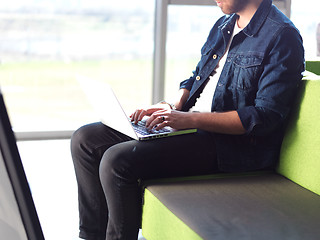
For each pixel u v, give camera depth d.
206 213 1.37
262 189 1.59
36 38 3.61
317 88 1.61
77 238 2.15
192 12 3.83
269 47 1.69
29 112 3.70
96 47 3.76
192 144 1.73
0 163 0.52
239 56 1.78
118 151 1.66
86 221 1.95
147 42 3.86
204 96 1.95
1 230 0.56
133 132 1.68
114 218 1.69
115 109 1.69
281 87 1.64
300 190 1.59
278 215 1.37
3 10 3.50
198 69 2.11
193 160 1.72
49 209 2.46
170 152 1.69
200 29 3.88
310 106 1.62
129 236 1.70
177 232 1.37
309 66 1.97
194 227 1.28
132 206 1.67
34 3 3.55
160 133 1.74
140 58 3.88
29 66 3.64
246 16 1.82
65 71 3.73
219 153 1.74
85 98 3.80
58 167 3.09
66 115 3.79
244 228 1.28
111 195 1.67
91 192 1.92
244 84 1.75
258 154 1.75
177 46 3.88
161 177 1.71
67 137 3.75
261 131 1.68
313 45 3.93
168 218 1.43
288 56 1.65
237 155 1.75
